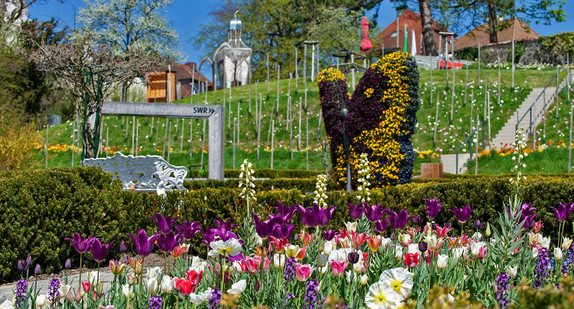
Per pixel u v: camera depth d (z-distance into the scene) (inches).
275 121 956.0
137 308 102.0
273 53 1790.1
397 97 387.9
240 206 241.1
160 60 629.6
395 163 391.9
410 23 2028.8
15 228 205.0
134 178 391.2
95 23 1301.7
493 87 989.2
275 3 1754.4
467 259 128.9
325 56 1583.4
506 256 122.7
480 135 850.1
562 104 896.3
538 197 228.8
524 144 152.6
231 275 116.6
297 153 804.0
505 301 95.1
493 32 1578.5
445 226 148.4
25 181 216.7
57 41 1155.9
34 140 575.8
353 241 122.0
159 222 111.5
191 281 92.1
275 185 469.4
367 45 1416.1
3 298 92.3
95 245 103.2
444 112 925.8
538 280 116.6
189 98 1145.4
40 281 196.7
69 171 246.8
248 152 821.2
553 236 225.5
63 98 1122.0
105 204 238.8
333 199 255.4
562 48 1402.6
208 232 115.2
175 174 392.5
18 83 1029.8
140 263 104.2
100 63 540.7
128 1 1300.4
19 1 1225.4
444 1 1512.1
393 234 135.0
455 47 2014.0
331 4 1608.0
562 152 678.5
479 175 619.2
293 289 108.2
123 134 950.4
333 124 434.6
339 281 113.8
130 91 1059.3
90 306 102.8
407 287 83.4
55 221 217.8
